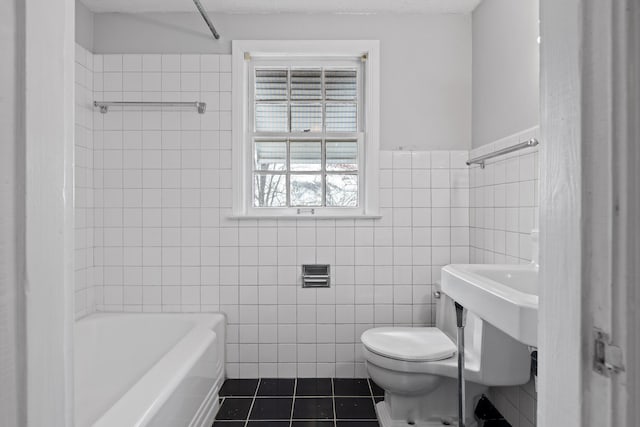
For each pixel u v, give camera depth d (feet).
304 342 8.41
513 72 6.57
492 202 7.25
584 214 1.16
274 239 8.40
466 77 8.41
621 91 1.07
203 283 8.39
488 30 7.55
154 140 8.32
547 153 1.36
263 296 8.39
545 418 1.37
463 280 4.06
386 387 6.17
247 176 8.61
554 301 1.31
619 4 1.07
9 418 1.02
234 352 8.40
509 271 4.87
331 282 8.41
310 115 8.69
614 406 1.08
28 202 1.06
